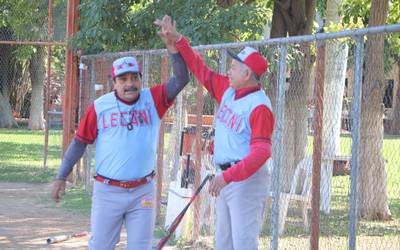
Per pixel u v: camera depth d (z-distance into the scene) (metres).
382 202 18.45
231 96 10.46
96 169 10.38
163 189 19.73
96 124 10.30
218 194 9.90
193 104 18.86
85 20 24.17
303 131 19.92
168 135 20.42
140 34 23.14
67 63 25.66
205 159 16.09
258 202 10.31
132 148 10.16
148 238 10.39
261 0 25.89
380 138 18.59
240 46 14.00
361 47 11.01
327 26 25.91
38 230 17.92
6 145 41.69
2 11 30.48
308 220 17.94
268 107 10.04
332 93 23.59
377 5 19.06
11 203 21.91
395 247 15.55
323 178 18.44
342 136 32.81
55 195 10.51
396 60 34.06
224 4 22.42
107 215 10.26
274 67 17.48
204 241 16.05
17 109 62.66
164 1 21.95
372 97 18.70
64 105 25.66
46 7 28.84
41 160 33.88
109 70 22.50
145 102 10.37
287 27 23.02
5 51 57.88
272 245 13.36
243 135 10.16
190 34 20.25
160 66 19.92
